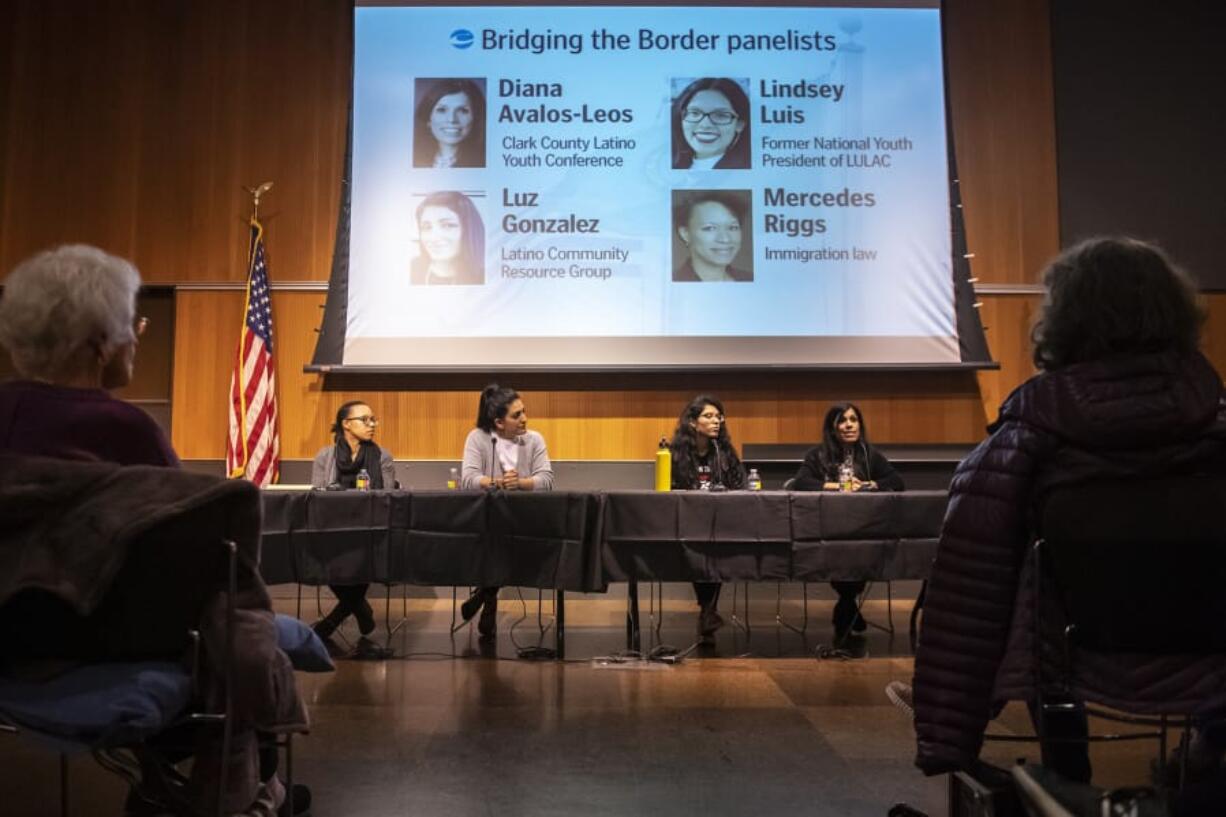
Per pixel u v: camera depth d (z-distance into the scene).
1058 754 1.41
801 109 5.71
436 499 3.60
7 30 5.80
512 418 4.51
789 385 5.66
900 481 4.51
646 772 2.33
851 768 2.37
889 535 3.60
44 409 1.31
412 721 2.82
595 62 5.74
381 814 2.02
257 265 5.61
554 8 5.76
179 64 5.82
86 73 5.80
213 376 5.70
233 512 1.26
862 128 5.72
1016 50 5.87
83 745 1.15
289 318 5.71
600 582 3.50
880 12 5.78
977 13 5.89
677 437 4.47
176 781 1.43
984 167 5.82
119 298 1.42
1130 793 1.07
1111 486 1.19
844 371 5.63
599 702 3.07
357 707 3.00
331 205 5.78
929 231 5.66
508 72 5.73
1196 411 1.17
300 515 3.61
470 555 3.58
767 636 4.43
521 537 3.56
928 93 5.73
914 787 2.22
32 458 1.21
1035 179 5.81
